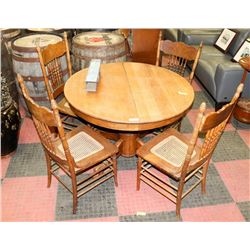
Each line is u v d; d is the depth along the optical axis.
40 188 2.31
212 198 2.26
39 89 2.77
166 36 5.35
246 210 2.17
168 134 2.17
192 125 3.16
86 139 2.12
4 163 2.56
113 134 2.60
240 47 3.50
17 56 2.65
